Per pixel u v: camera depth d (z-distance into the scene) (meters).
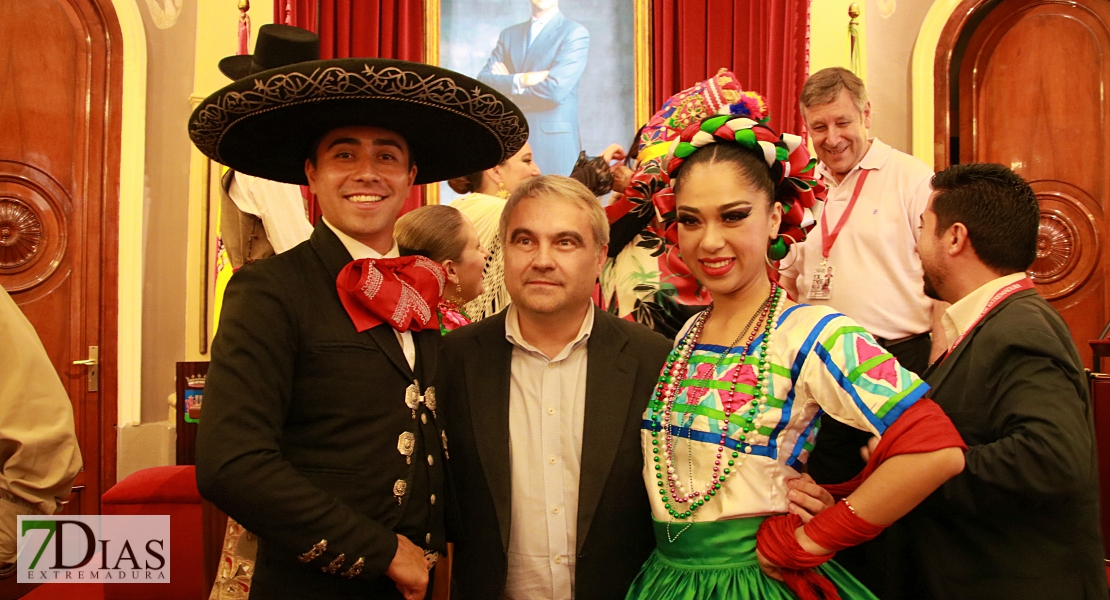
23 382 2.14
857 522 1.28
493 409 1.68
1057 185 4.87
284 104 1.49
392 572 1.41
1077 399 1.53
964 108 5.05
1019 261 1.73
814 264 2.98
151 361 4.82
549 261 1.60
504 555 1.60
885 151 2.93
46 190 4.43
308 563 1.36
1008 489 1.46
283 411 1.44
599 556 1.59
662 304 2.40
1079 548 1.53
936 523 1.61
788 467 1.44
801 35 4.80
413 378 1.58
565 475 1.66
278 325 1.45
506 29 5.23
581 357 1.72
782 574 1.37
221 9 5.05
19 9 4.35
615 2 5.24
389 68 1.46
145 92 4.77
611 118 5.24
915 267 2.85
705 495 1.43
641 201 2.40
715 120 1.52
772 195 1.51
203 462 1.33
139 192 4.72
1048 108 4.88
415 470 1.54
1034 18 4.90
